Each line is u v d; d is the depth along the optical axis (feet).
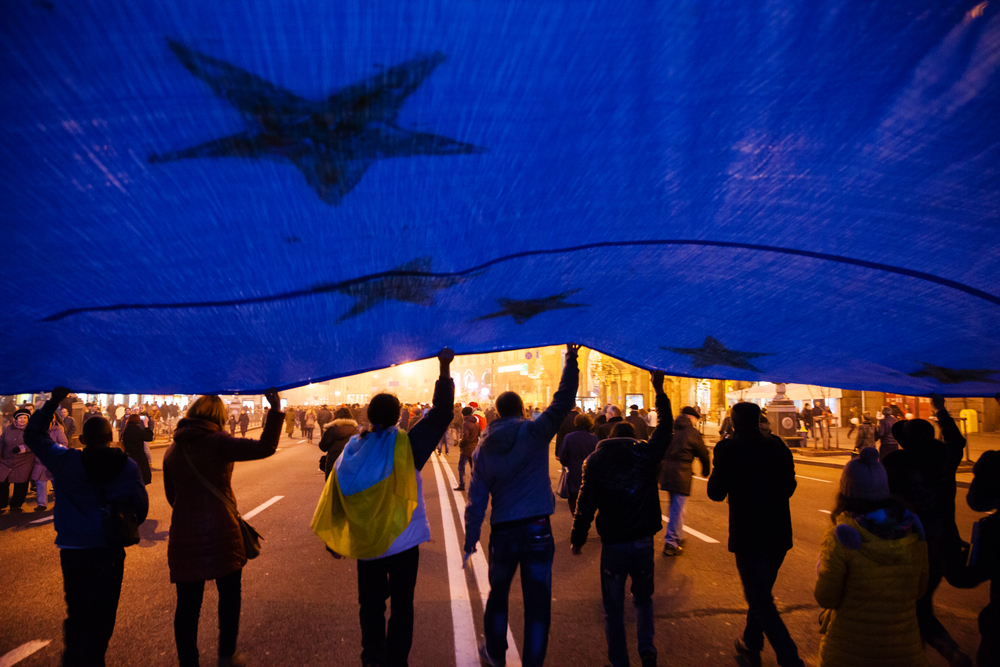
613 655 11.84
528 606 11.32
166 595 18.30
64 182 5.61
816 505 36.55
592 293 10.74
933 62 5.11
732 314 11.29
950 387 14.26
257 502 37.22
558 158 6.27
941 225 7.67
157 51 4.47
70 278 7.28
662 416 13.25
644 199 7.32
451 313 10.78
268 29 4.36
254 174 5.87
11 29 4.14
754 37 4.81
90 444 11.86
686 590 18.88
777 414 78.43
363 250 7.68
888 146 6.25
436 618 16.40
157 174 5.67
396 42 4.63
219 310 8.61
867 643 8.38
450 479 50.78
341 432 22.52
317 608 17.11
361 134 5.52
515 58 4.88
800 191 7.18
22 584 19.88
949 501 11.61
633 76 5.19
